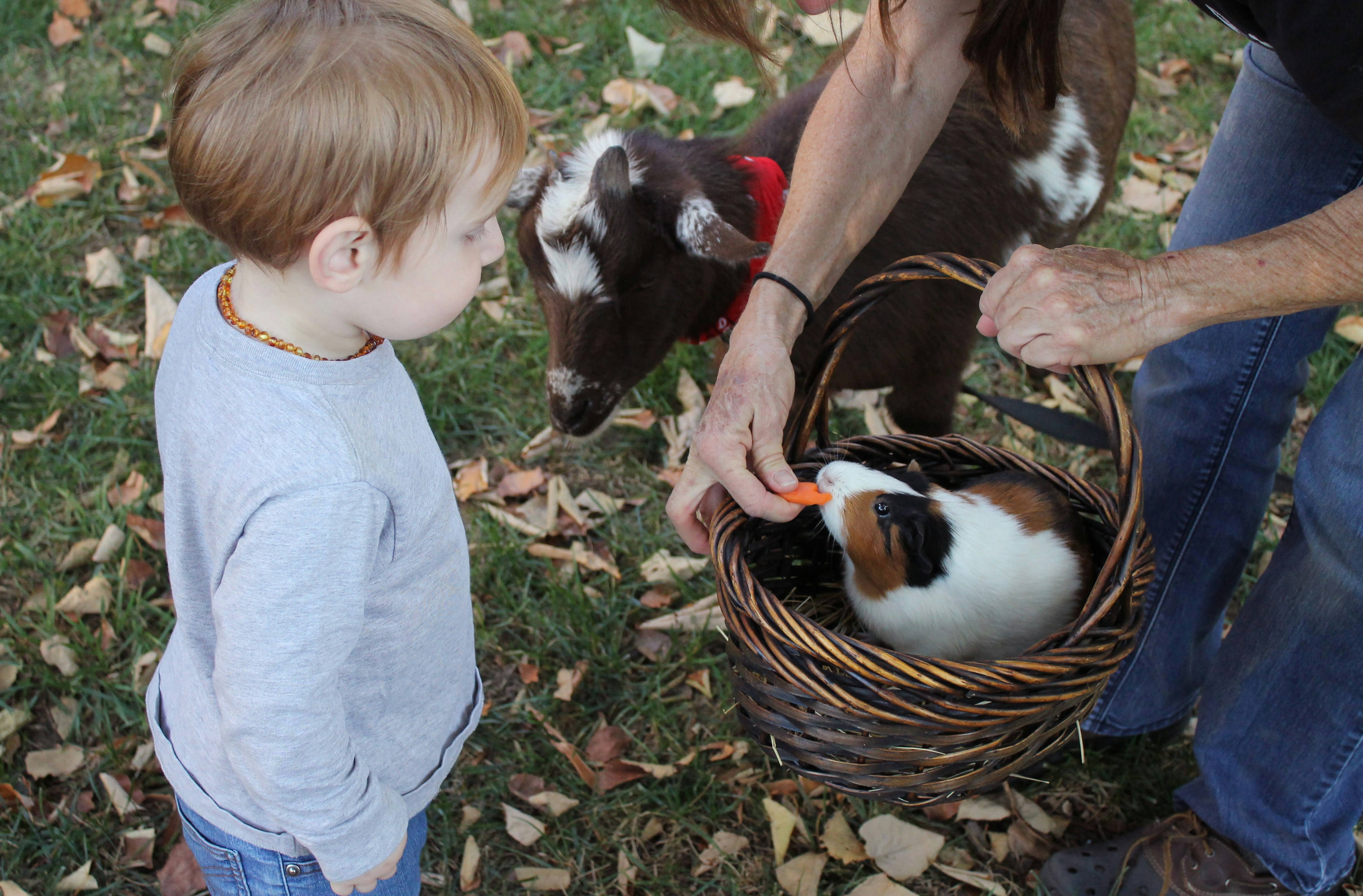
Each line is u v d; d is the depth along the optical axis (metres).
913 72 2.14
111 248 4.20
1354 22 1.44
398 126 1.26
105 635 2.98
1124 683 2.60
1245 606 2.22
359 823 1.51
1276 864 2.25
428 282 1.41
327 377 1.40
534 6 5.29
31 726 2.81
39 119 4.70
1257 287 1.61
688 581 3.22
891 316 2.80
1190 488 2.40
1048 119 2.89
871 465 2.49
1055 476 2.33
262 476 1.35
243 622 1.36
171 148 1.32
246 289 1.43
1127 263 1.67
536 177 2.91
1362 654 1.95
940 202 2.77
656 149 2.86
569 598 3.10
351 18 1.29
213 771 1.63
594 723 2.88
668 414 3.72
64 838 2.54
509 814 2.62
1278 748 2.15
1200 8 1.77
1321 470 1.87
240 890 1.74
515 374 3.85
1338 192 2.05
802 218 2.18
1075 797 2.66
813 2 1.87
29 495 3.35
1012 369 3.90
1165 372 2.37
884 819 2.58
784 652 1.75
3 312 3.83
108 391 3.69
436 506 1.60
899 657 1.65
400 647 1.64
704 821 2.64
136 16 5.17
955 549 2.26
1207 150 4.69
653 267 2.75
